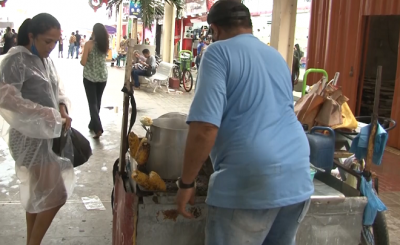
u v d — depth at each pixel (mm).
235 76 1780
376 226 2730
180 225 2199
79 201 3848
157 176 2201
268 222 1845
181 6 13688
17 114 2404
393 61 8430
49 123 2471
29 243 2689
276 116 1830
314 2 8352
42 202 2607
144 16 13047
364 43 7363
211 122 1689
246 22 1944
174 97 11070
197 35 18875
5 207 3627
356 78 7426
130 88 2412
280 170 1773
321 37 8195
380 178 5211
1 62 2453
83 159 2869
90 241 3156
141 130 6762
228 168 1793
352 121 3268
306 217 2322
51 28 2475
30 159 2539
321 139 2824
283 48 8047
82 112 8039
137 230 2162
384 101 8047
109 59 24719
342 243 2404
